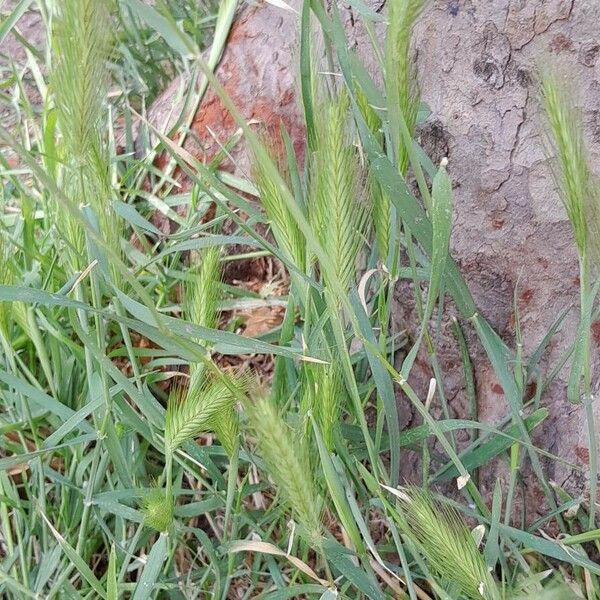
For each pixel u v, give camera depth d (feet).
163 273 2.02
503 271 1.69
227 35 2.17
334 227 1.22
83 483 1.72
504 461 1.71
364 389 1.77
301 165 2.02
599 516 1.60
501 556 1.53
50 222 1.99
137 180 2.24
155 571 1.37
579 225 1.19
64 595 1.64
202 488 1.86
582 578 1.61
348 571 1.39
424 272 1.59
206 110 2.17
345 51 1.39
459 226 1.71
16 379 1.59
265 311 2.11
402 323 1.87
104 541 1.77
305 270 1.40
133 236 2.21
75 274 1.52
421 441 1.76
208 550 1.56
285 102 2.06
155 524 1.33
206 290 1.45
